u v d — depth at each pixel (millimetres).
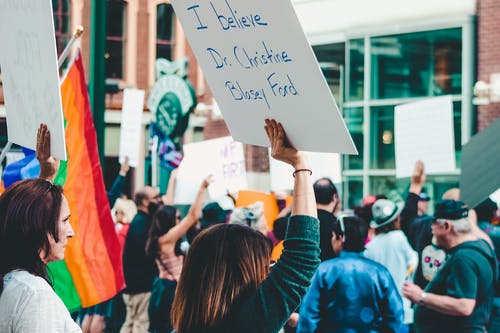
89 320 9883
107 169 23078
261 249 2973
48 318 2943
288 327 6246
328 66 20734
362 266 5602
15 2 3707
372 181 20078
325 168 9016
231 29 2961
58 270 4926
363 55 20203
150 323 8539
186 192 9844
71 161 4941
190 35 3146
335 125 2771
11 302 2959
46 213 3092
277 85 2902
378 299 5586
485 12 18438
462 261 6125
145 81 23328
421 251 7266
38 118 3650
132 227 9477
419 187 8391
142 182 22656
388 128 19922
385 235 7449
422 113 8352
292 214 3004
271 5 2756
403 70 19703
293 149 3006
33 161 4727
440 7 19047
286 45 2793
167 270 8414
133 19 23203
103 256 4977
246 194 9445
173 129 20594
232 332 2850
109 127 23141
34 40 3555
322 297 5605
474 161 6230
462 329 6199
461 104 18812
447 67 19078
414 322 6488
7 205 3086
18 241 3068
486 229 7805
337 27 20562
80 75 5020
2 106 20734
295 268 2902
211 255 2932
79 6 22016
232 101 3137
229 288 2900
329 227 6344
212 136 21125
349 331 5559
